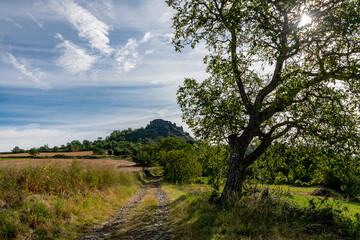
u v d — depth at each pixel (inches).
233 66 338.6
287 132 359.3
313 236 207.9
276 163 384.2
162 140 2785.4
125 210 402.6
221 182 443.8
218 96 359.9
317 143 323.3
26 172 320.2
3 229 198.4
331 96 293.7
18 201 251.3
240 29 303.1
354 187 298.8
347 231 224.1
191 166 1350.9
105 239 226.7
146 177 1930.4
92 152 5423.2
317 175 373.1
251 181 380.2
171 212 366.0
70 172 420.5
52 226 235.5
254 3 291.9
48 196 302.8
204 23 337.7
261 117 345.1
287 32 299.3
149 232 250.2
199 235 216.7
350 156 294.2
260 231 213.9
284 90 280.4
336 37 288.8
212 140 364.8
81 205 328.2
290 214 256.5
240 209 274.5
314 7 281.9
